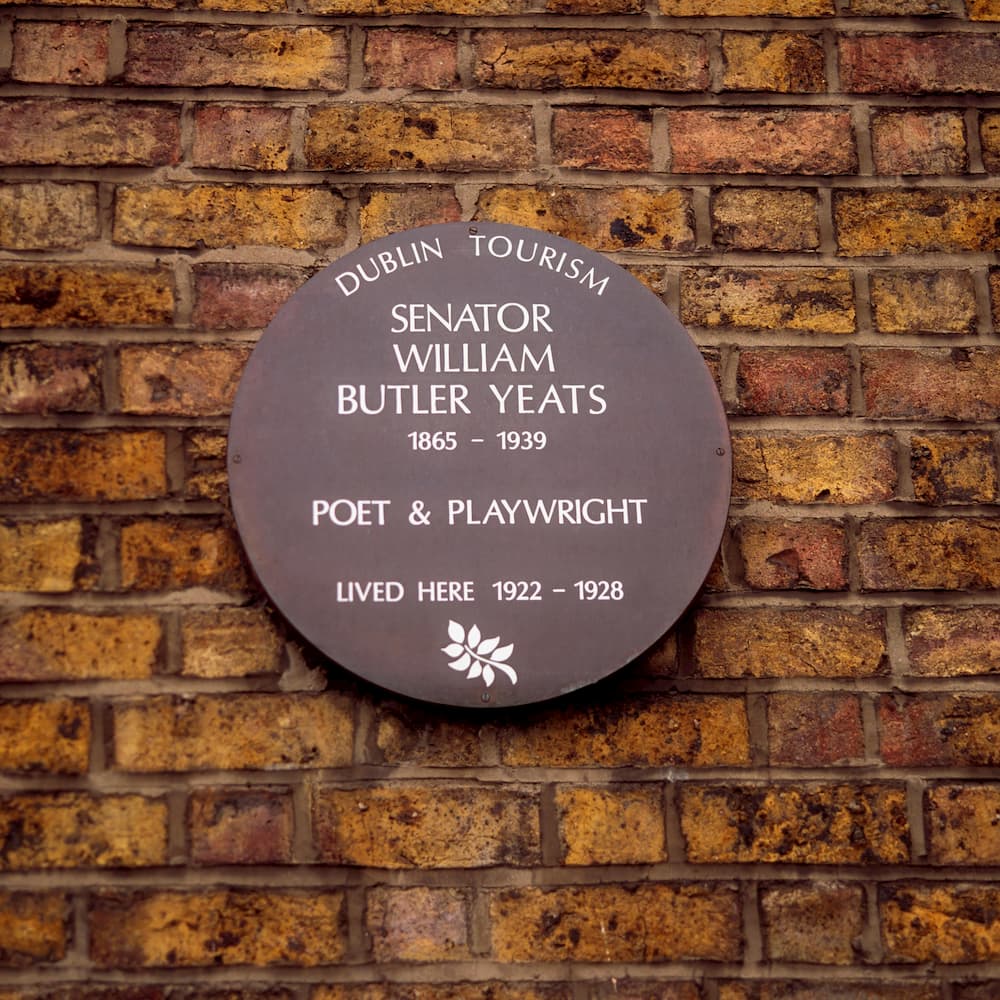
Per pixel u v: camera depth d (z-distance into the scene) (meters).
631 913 1.34
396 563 1.37
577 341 1.46
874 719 1.41
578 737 1.38
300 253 1.51
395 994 1.31
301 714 1.37
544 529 1.39
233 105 1.54
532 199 1.54
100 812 1.33
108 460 1.43
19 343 1.45
